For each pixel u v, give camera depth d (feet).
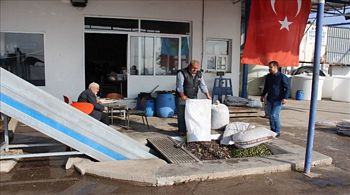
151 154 16.70
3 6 27.45
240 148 18.20
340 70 60.29
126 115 26.53
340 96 45.73
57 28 28.78
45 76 28.96
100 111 20.15
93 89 19.94
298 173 15.31
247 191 13.23
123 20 30.71
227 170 14.52
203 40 32.99
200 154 17.53
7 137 16.88
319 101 45.29
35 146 17.48
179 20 32.24
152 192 12.87
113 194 12.64
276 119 22.03
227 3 33.35
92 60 35.76
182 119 21.29
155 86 32.19
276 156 16.80
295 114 32.96
